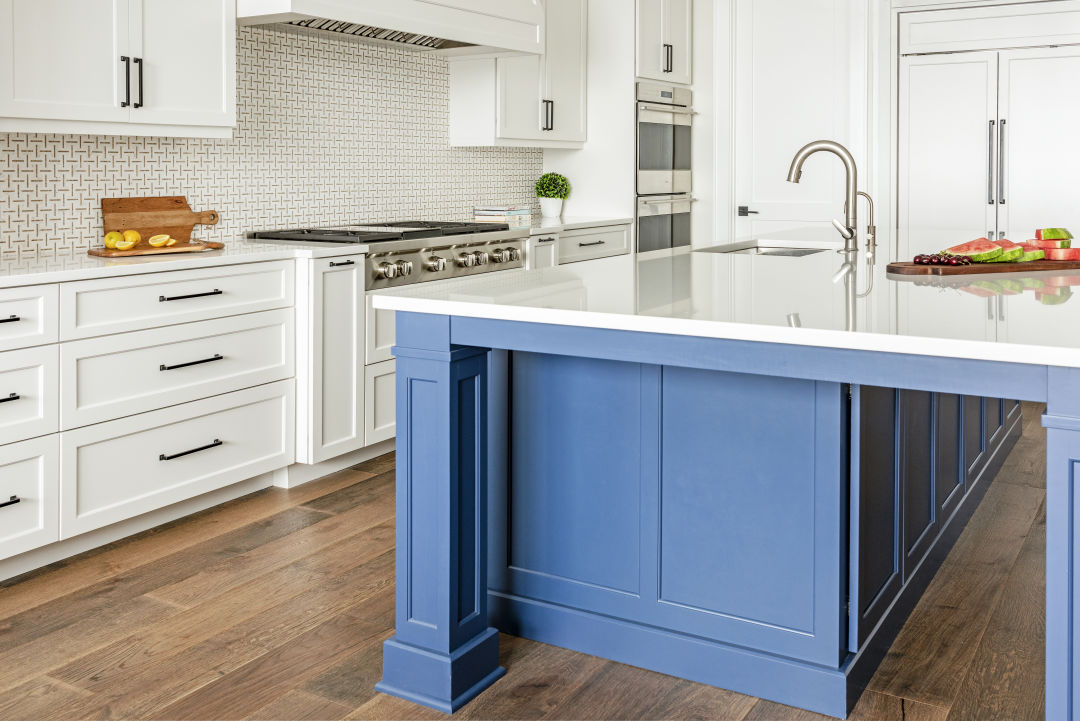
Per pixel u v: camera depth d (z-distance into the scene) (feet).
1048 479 5.20
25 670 7.78
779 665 7.22
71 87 10.39
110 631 8.48
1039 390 5.24
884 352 5.72
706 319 6.21
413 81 16.53
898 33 19.90
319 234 13.51
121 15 10.80
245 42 13.51
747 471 7.24
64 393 9.72
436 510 7.23
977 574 9.81
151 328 10.53
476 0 15.17
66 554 10.16
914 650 8.12
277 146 14.19
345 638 8.38
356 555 10.30
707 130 21.36
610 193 19.35
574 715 7.11
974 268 8.67
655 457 7.58
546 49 17.98
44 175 11.37
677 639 7.61
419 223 15.88
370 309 13.21
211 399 11.33
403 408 7.32
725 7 20.85
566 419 7.95
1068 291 7.43
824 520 6.98
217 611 8.90
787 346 6.04
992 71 19.27
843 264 10.00
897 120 20.13
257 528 11.12
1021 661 7.90
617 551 7.86
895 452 7.99
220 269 11.27
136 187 12.37
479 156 18.26
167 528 11.10
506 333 6.95
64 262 10.50
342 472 13.38
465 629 7.44
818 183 20.65
